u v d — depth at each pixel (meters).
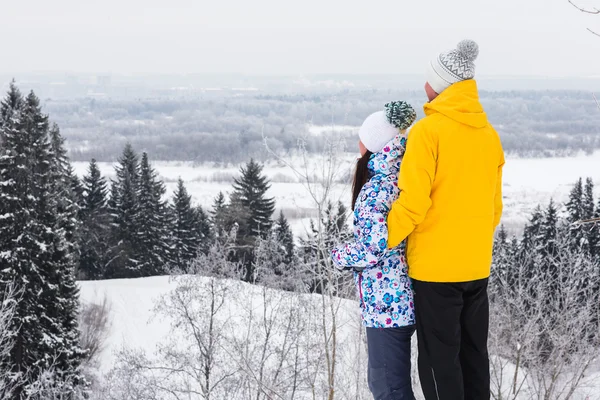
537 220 26.30
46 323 19.58
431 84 2.90
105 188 48.25
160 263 45.44
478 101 2.83
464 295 2.90
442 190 2.76
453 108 2.76
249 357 10.44
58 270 20.12
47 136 20.67
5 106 29.27
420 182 2.70
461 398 2.82
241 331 13.39
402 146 2.90
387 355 2.92
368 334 2.99
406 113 2.93
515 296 12.27
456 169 2.74
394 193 2.84
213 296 13.67
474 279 2.83
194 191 111.06
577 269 12.00
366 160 3.03
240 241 36.12
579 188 28.72
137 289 33.91
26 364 18.64
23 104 21.42
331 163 5.28
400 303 2.90
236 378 12.02
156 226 45.75
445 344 2.80
